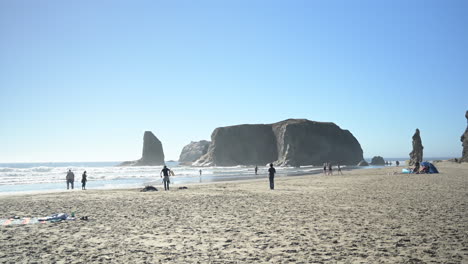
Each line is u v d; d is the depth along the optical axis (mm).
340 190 25062
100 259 7176
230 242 8750
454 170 55719
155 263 6863
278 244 8422
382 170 71938
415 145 64812
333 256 7203
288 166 163750
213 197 21812
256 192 25344
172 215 13844
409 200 17516
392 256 7137
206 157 193875
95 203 19297
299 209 15016
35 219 12914
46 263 6902
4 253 7762
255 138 194000
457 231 9664
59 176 72312
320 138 185250
